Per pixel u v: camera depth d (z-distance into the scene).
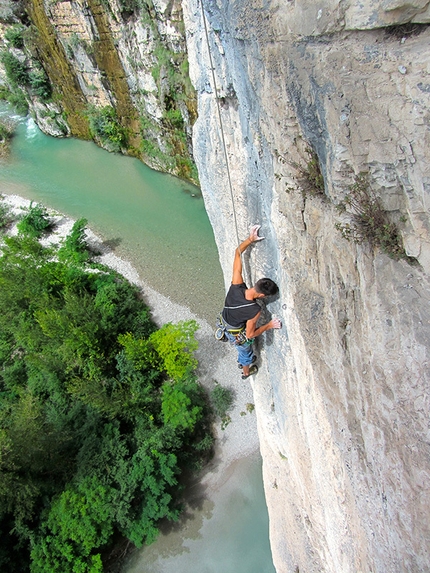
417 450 3.88
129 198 23.33
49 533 12.98
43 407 15.12
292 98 4.01
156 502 13.33
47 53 23.78
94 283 18.86
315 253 4.71
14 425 13.52
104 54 21.31
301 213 4.66
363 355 4.25
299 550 8.48
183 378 15.73
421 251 3.66
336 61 3.49
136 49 19.53
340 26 3.43
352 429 4.70
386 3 3.11
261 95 4.48
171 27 16.92
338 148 3.70
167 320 18.34
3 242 22.27
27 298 17.55
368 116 3.38
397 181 3.50
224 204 6.68
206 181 6.95
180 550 13.94
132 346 15.52
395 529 4.34
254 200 5.74
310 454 6.50
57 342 16.11
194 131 6.67
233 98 5.48
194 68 6.12
